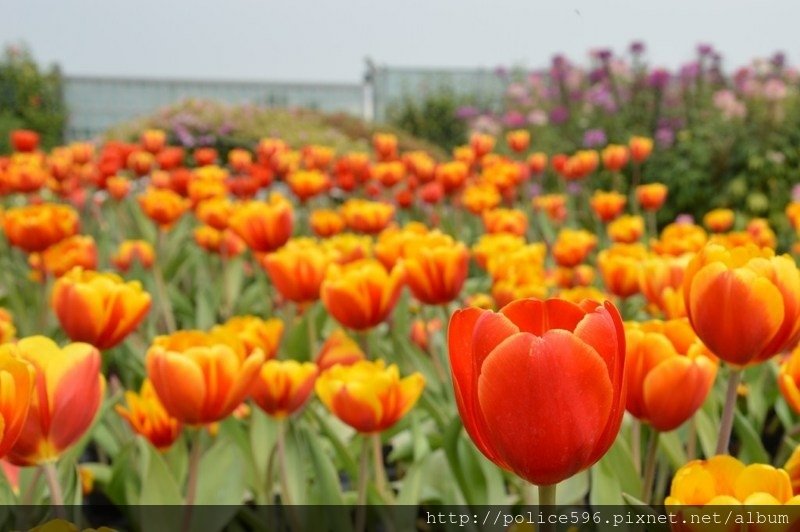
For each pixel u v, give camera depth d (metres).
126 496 1.86
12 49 21.53
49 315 3.32
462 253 2.08
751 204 7.78
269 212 2.62
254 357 1.35
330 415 2.34
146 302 1.70
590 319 0.71
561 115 9.64
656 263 1.82
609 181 9.02
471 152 6.05
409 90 20.67
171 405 1.35
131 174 7.05
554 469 0.71
